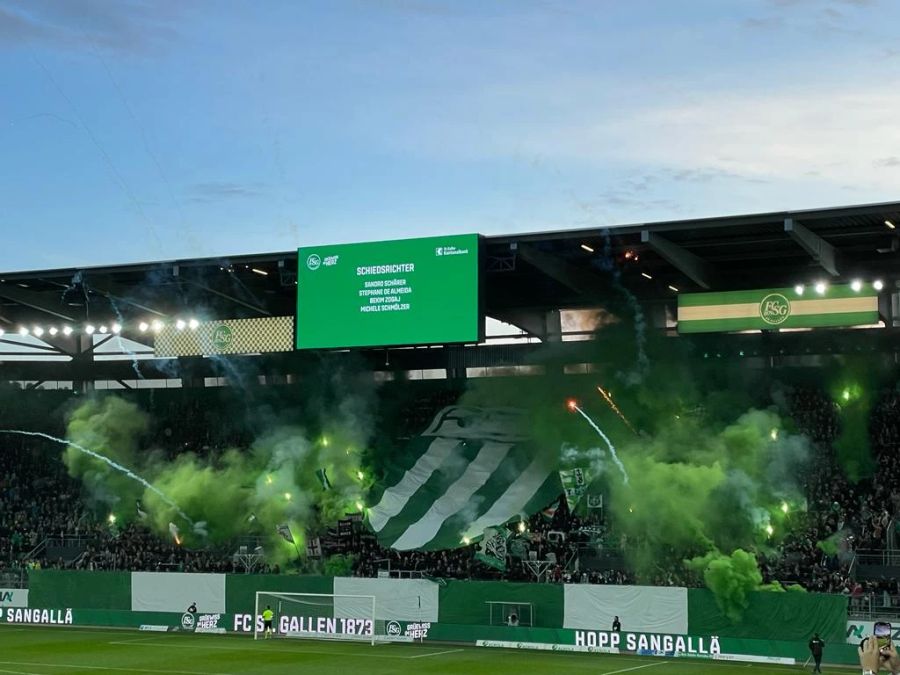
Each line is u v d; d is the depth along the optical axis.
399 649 54.88
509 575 59.97
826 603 50.22
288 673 45.84
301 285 61.09
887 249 57.81
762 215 51.75
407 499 65.69
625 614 54.16
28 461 78.75
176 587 63.66
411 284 58.91
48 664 48.62
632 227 54.31
